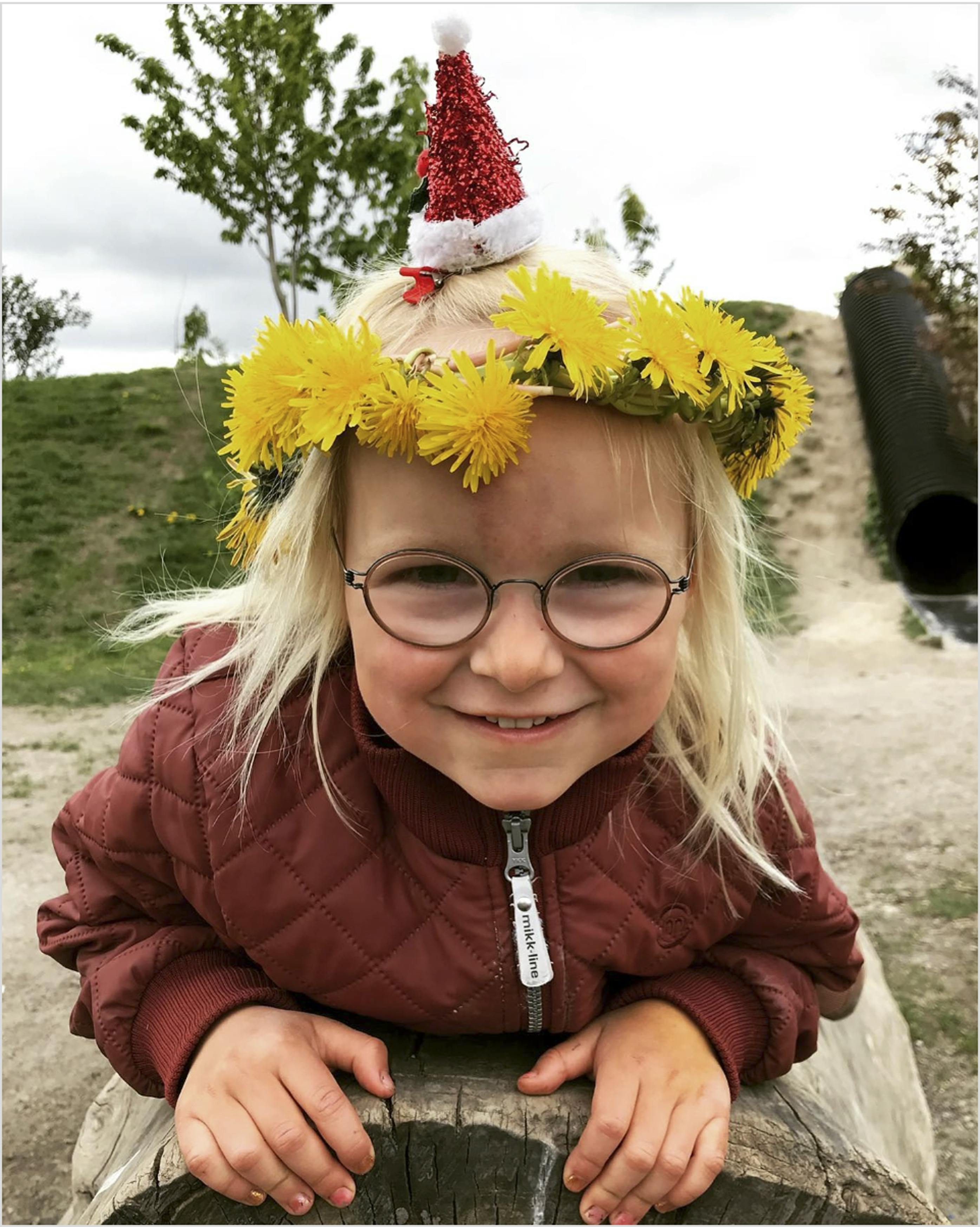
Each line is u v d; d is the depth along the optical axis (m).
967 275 8.45
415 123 7.19
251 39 6.90
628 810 1.08
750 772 1.15
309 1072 0.93
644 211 5.54
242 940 1.04
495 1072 1.01
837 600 8.00
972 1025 2.84
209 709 1.09
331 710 1.09
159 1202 0.92
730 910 1.12
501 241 0.99
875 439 9.59
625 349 0.82
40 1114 2.42
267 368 0.88
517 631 0.81
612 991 1.14
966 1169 2.38
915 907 3.42
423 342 0.93
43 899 3.41
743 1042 1.06
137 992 1.08
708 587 1.07
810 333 11.94
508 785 0.86
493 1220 0.94
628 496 0.84
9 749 4.95
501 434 0.76
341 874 1.03
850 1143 1.00
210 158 6.93
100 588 8.12
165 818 1.06
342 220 7.54
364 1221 0.93
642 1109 0.92
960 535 8.77
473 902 1.02
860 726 5.21
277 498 1.03
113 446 9.90
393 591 0.84
